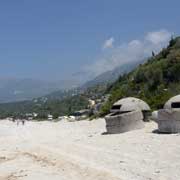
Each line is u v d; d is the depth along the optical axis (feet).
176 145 69.67
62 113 459.32
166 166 55.98
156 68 183.73
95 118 181.06
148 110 111.75
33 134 148.36
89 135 103.96
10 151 93.35
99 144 83.76
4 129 240.73
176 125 85.81
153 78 175.73
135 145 75.92
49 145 93.30
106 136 95.55
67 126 171.63
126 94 176.76
